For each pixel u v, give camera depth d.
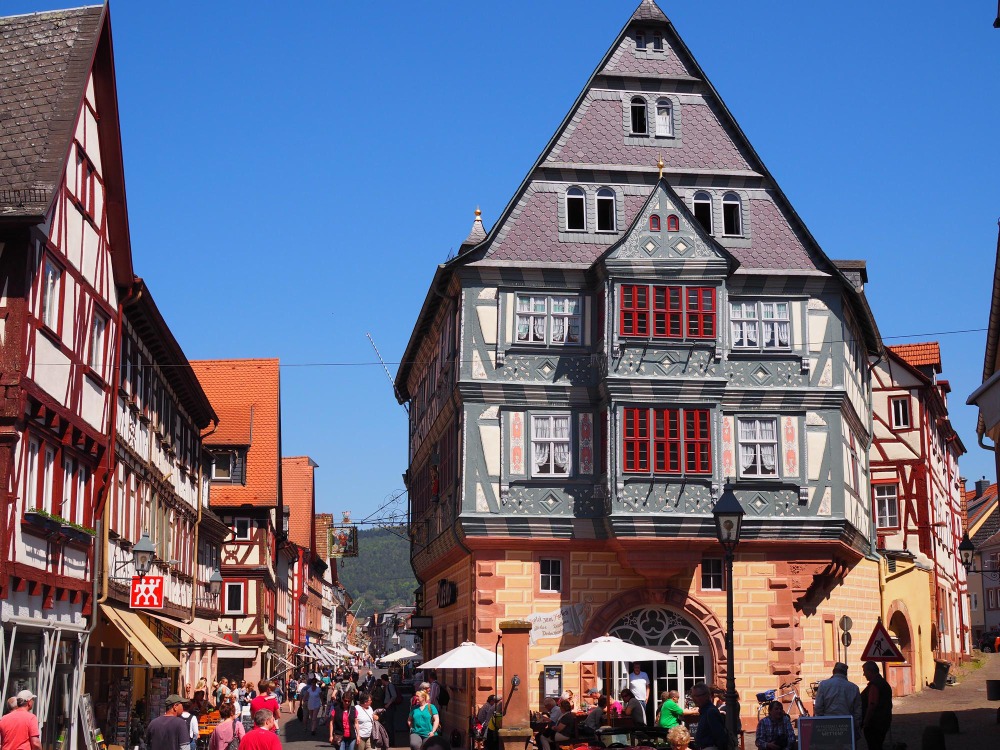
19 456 20.53
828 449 33.69
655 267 32.84
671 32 35.66
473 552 32.41
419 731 23.19
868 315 37.41
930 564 47.97
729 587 20.16
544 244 33.84
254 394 60.41
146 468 32.69
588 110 34.94
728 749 18.09
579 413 33.12
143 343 32.03
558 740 23.55
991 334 26.58
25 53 23.31
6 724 16.31
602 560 32.72
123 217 26.44
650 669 32.81
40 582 21.66
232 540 58.19
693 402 32.59
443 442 37.53
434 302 37.69
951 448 62.66
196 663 46.94
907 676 42.22
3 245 20.47
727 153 35.22
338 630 130.88
